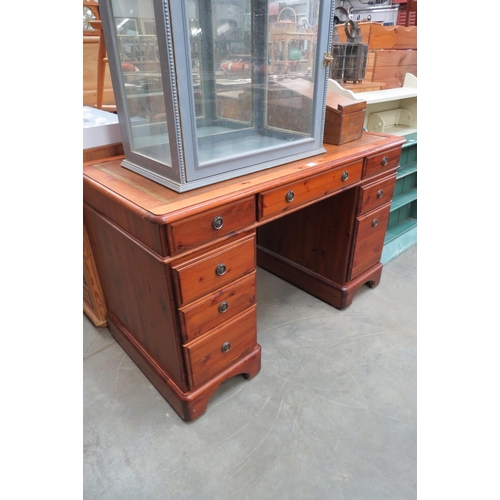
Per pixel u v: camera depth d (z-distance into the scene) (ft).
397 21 14.65
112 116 4.88
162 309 3.67
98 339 5.39
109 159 4.43
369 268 6.15
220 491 3.51
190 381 3.93
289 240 6.33
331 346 5.22
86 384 4.66
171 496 3.47
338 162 4.34
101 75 5.31
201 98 3.43
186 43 2.97
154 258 3.33
